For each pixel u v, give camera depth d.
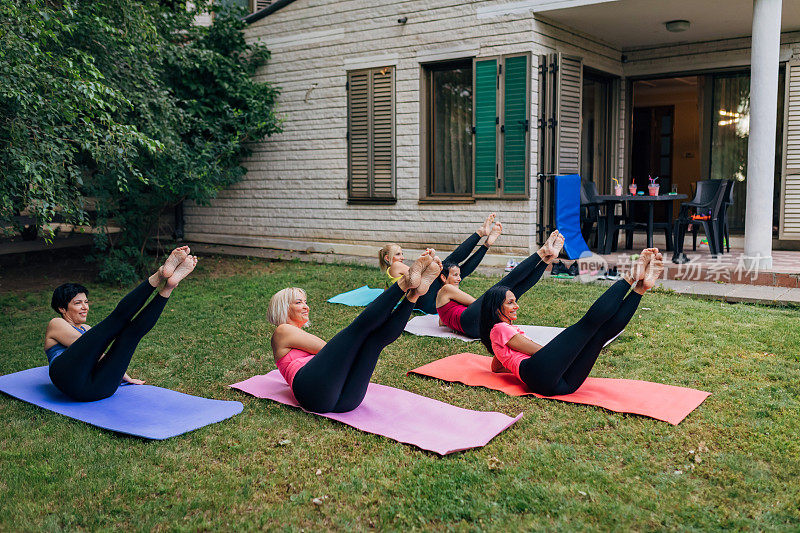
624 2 7.99
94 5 7.25
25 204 6.08
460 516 2.77
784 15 8.23
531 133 8.70
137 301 3.99
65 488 3.02
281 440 3.54
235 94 9.99
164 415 3.88
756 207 7.28
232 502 2.90
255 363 5.07
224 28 10.34
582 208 9.68
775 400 4.02
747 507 2.81
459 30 9.12
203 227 12.16
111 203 9.20
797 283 6.98
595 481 3.04
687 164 12.48
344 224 10.52
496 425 3.66
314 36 10.48
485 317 4.55
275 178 11.20
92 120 6.96
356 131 10.18
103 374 4.09
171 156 8.72
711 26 9.04
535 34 8.58
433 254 3.64
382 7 9.73
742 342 5.20
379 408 3.97
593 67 9.68
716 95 9.96
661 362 4.82
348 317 6.56
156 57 8.71
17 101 5.46
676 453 3.33
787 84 8.99
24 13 5.44
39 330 6.30
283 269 9.54
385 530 2.67
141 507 2.86
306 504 2.89
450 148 9.59
